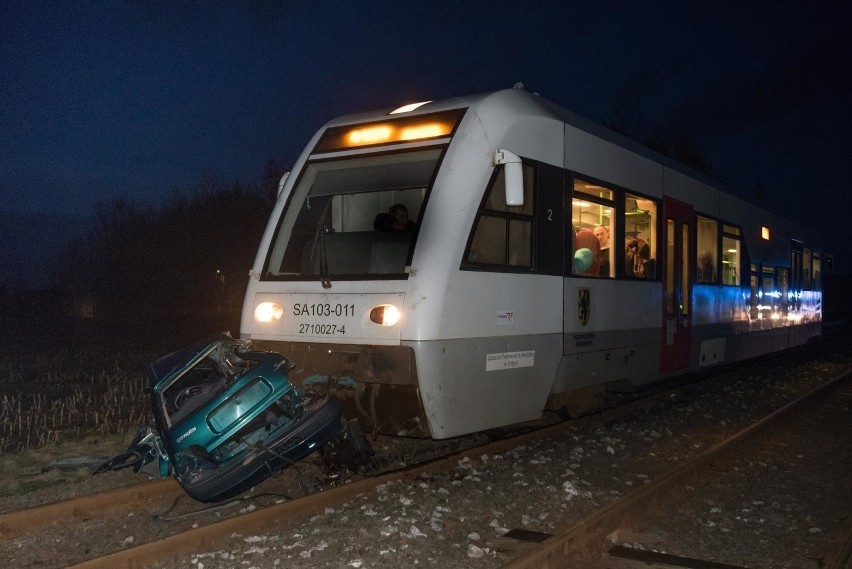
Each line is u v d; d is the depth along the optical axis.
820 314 23.20
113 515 6.21
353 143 8.36
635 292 10.50
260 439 6.42
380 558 5.23
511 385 8.05
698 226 12.95
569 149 9.04
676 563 5.28
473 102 8.02
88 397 12.01
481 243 7.68
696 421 10.71
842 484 7.46
